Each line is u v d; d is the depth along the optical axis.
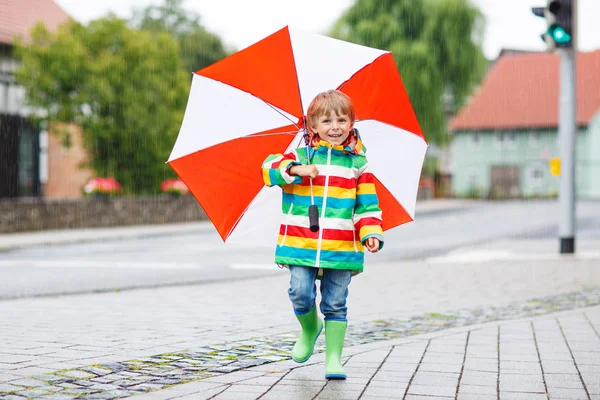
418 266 12.90
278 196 4.92
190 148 4.80
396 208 5.04
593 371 5.02
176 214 27.69
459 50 46.09
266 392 4.40
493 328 6.73
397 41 45.72
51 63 25.27
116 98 25.86
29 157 30.06
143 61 26.47
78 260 14.34
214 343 6.05
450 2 45.88
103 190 25.62
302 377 4.80
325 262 4.52
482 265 12.97
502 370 5.04
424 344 5.96
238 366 5.15
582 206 45.28
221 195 4.85
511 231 23.06
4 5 26.16
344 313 4.79
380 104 4.94
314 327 4.91
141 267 13.03
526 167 71.44
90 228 24.08
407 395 4.36
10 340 6.17
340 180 4.58
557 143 70.19
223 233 4.88
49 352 5.65
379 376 4.84
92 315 7.62
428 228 24.62
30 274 11.97
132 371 4.98
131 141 26.25
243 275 11.89
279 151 4.93
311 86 4.86
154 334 6.49
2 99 28.56
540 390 4.50
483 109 73.38
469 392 4.45
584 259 13.71
